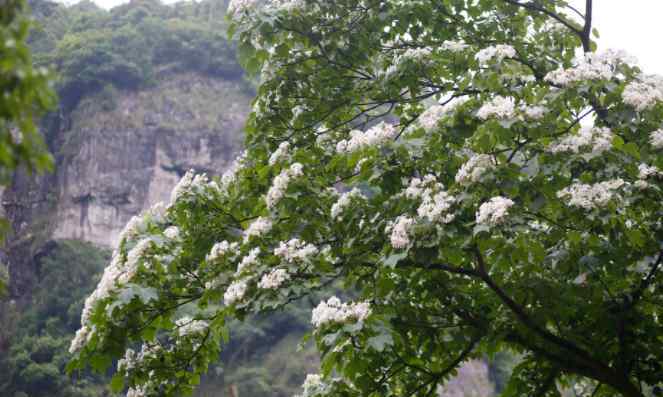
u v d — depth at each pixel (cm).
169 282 909
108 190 6894
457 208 731
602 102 767
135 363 968
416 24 1118
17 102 282
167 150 7262
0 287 319
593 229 740
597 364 813
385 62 1135
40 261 6384
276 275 777
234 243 891
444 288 853
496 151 743
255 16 1009
